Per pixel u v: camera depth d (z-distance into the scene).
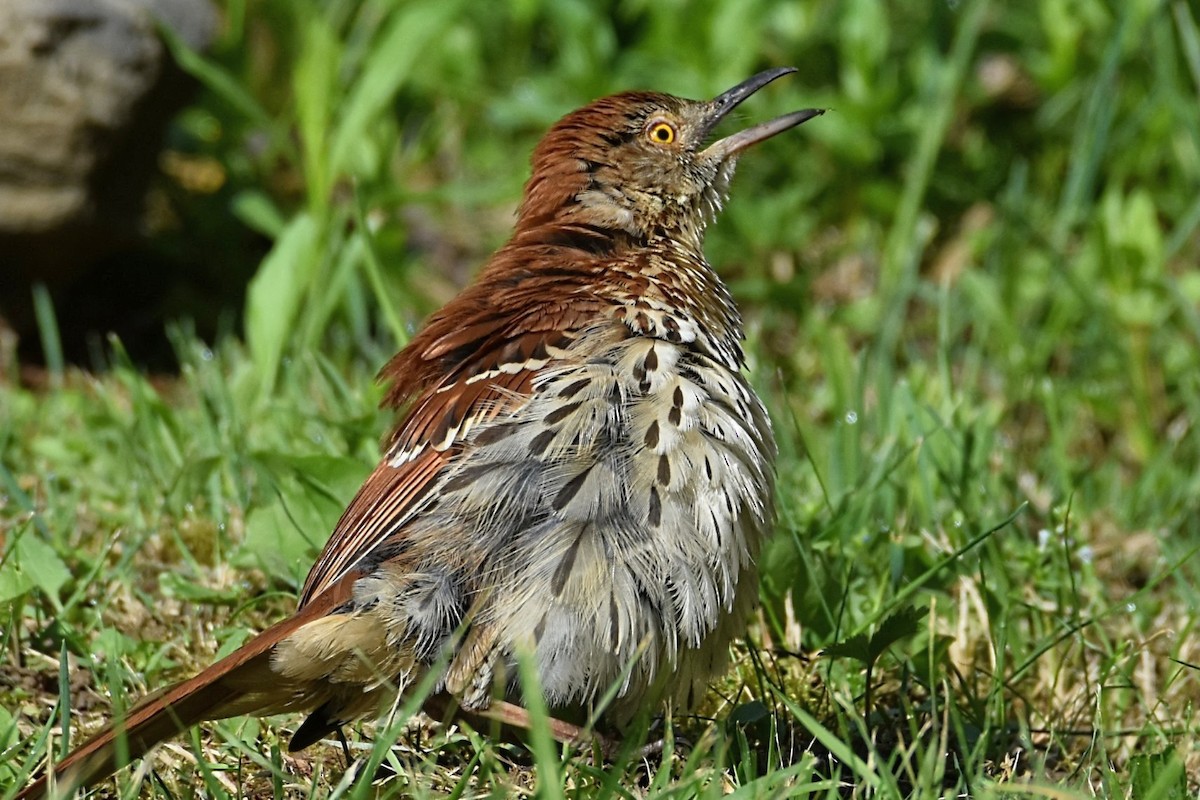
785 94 16.23
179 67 13.84
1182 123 14.64
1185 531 11.56
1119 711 8.90
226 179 15.24
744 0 16.30
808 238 15.66
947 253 15.44
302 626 7.23
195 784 7.58
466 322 8.09
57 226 13.34
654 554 7.38
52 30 12.95
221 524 9.96
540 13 17.52
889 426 11.37
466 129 16.81
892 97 15.70
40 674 8.73
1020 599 9.48
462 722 7.61
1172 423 13.53
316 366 11.82
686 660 7.64
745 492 7.59
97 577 9.59
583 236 8.82
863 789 7.69
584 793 7.06
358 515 7.68
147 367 14.08
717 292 8.74
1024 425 13.16
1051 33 15.77
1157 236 13.45
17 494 9.90
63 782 6.80
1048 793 6.61
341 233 13.51
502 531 7.41
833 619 9.11
